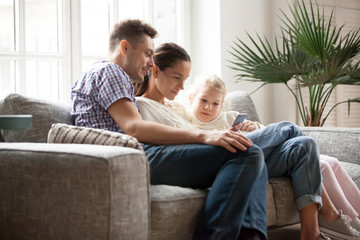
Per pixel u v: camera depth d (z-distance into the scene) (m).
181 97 3.47
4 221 1.32
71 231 1.20
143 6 3.49
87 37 3.21
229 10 3.39
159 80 1.96
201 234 1.37
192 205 1.41
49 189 1.23
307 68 2.89
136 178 1.21
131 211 1.19
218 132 1.50
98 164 1.16
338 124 4.04
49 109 1.79
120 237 1.17
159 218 1.31
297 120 3.62
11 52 2.80
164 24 3.53
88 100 1.68
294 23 3.59
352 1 4.05
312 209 1.72
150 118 1.82
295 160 1.76
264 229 1.46
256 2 3.54
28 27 2.91
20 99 1.77
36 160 1.25
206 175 1.50
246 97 2.67
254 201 1.48
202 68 3.51
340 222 1.83
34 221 1.26
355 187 2.00
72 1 3.00
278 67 2.88
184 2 3.55
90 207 1.17
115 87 1.61
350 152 2.23
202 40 3.50
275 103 3.65
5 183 1.31
